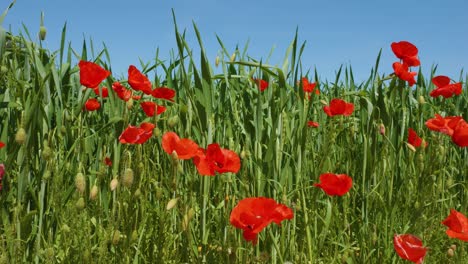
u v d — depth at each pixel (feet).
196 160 4.34
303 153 5.49
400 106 6.60
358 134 6.68
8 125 5.21
